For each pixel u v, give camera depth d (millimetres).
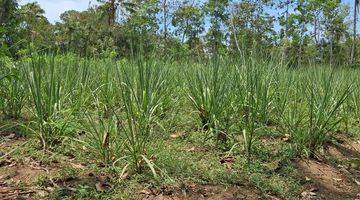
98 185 3266
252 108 4219
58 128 4039
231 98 4531
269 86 4910
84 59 5668
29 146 3926
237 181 3605
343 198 3641
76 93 5098
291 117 4672
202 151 4203
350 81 6160
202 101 4590
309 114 4656
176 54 5699
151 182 3359
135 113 3857
